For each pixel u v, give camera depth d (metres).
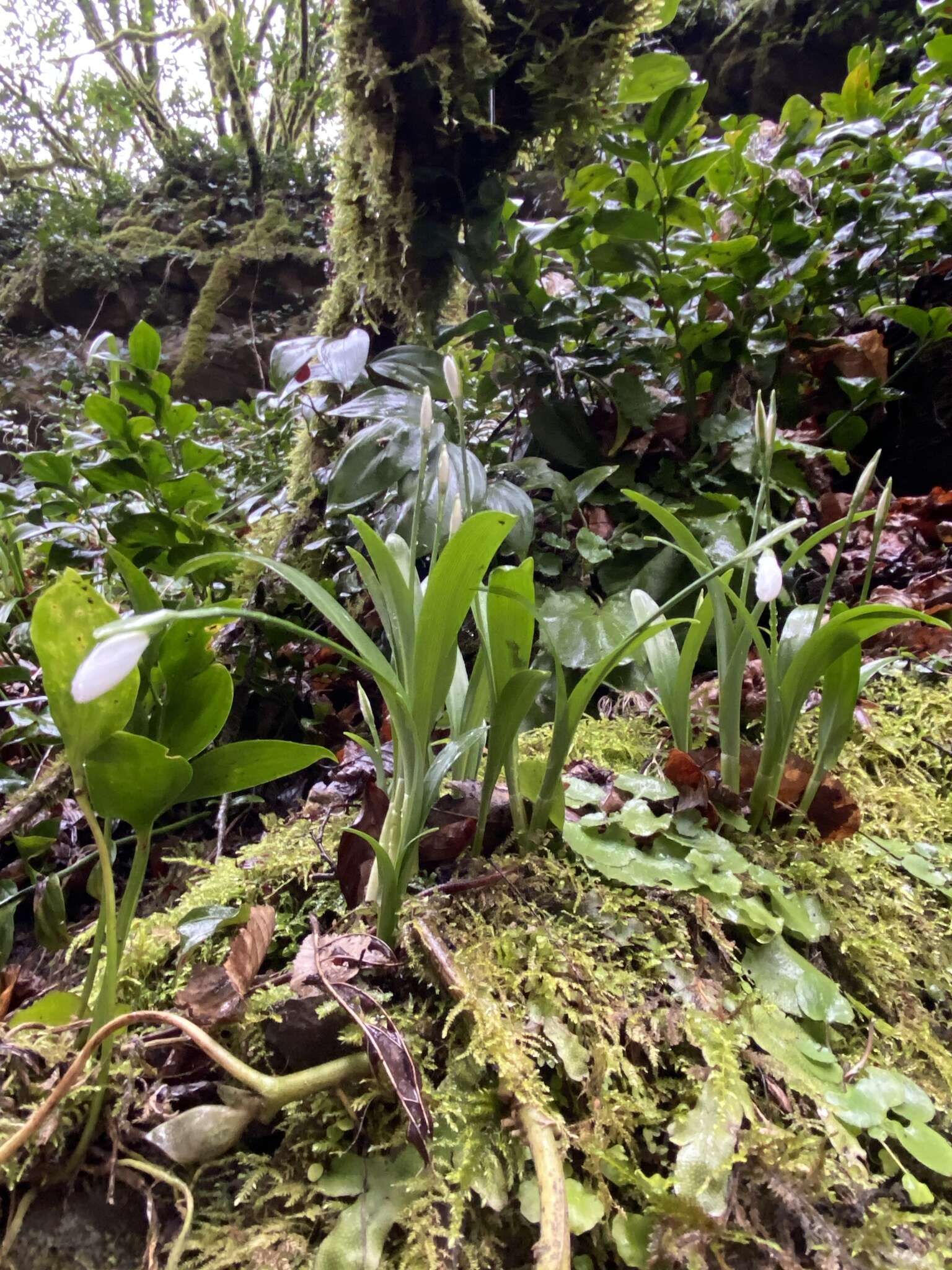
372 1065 0.63
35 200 7.29
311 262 6.42
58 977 0.97
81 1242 0.58
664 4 1.70
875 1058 0.77
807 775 1.03
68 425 3.93
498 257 1.89
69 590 0.49
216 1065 0.67
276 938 0.88
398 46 1.63
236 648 1.57
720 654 1.03
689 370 1.92
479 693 0.94
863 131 2.15
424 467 0.77
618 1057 0.68
